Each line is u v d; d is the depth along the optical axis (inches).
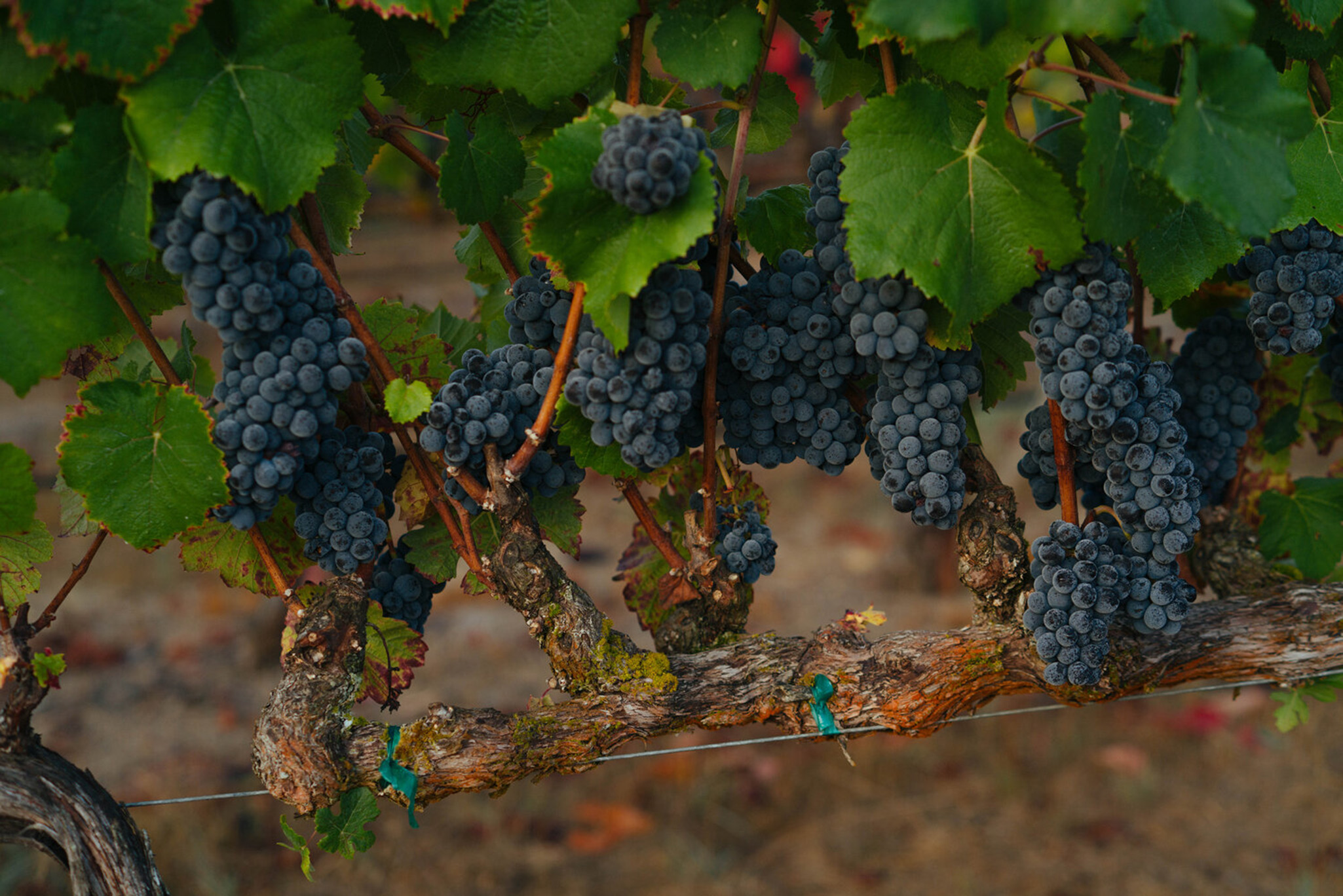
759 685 90.0
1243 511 96.2
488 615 268.8
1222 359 92.0
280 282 85.6
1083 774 210.8
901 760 218.1
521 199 91.3
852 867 185.6
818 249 87.8
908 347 86.6
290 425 85.9
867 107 85.6
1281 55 89.4
